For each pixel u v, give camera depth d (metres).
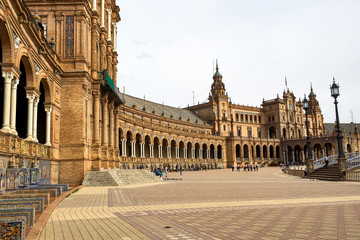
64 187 19.72
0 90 25.69
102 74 33.16
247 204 14.23
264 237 7.81
